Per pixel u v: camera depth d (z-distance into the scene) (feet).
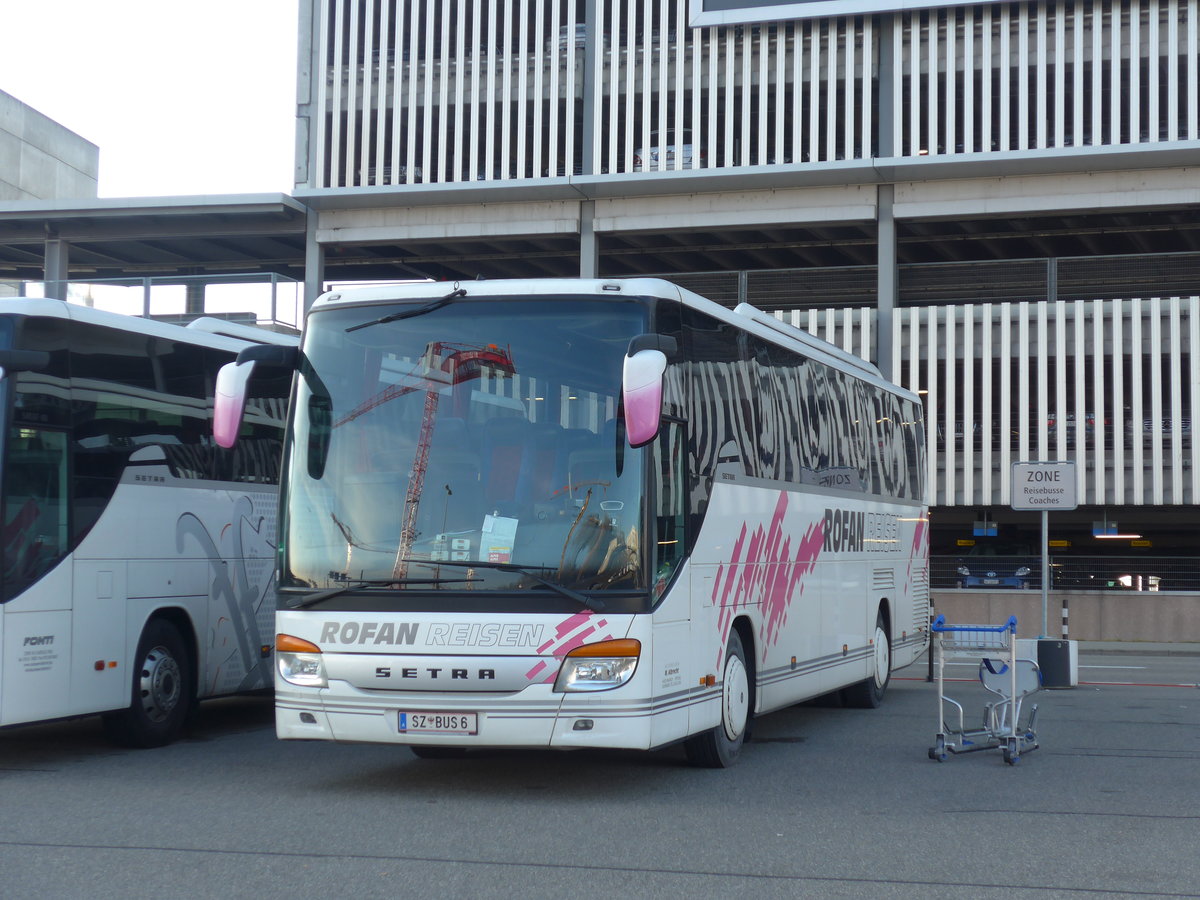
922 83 136.36
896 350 132.98
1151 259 134.51
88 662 37.04
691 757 35.58
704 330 34.88
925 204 129.70
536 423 30.50
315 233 140.77
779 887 22.49
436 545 30.14
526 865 23.99
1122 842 26.45
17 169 223.51
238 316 90.33
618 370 30.55
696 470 33.22
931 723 47.44
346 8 150.00
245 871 23.27
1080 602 104.94
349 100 148.77
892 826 27.96
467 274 167.02
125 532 38.70
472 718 29.45
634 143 142.31
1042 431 135.44
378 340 31.76
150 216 139.23
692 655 32.37
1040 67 133.08
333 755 38.32
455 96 146.51
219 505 43.16
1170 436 133.80
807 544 42.98
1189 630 102.94
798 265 159.43
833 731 45.01
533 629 29.40
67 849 25.04
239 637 43.88
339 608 30.37
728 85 140.36
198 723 47.24
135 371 39.73
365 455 31.09
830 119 137.08
